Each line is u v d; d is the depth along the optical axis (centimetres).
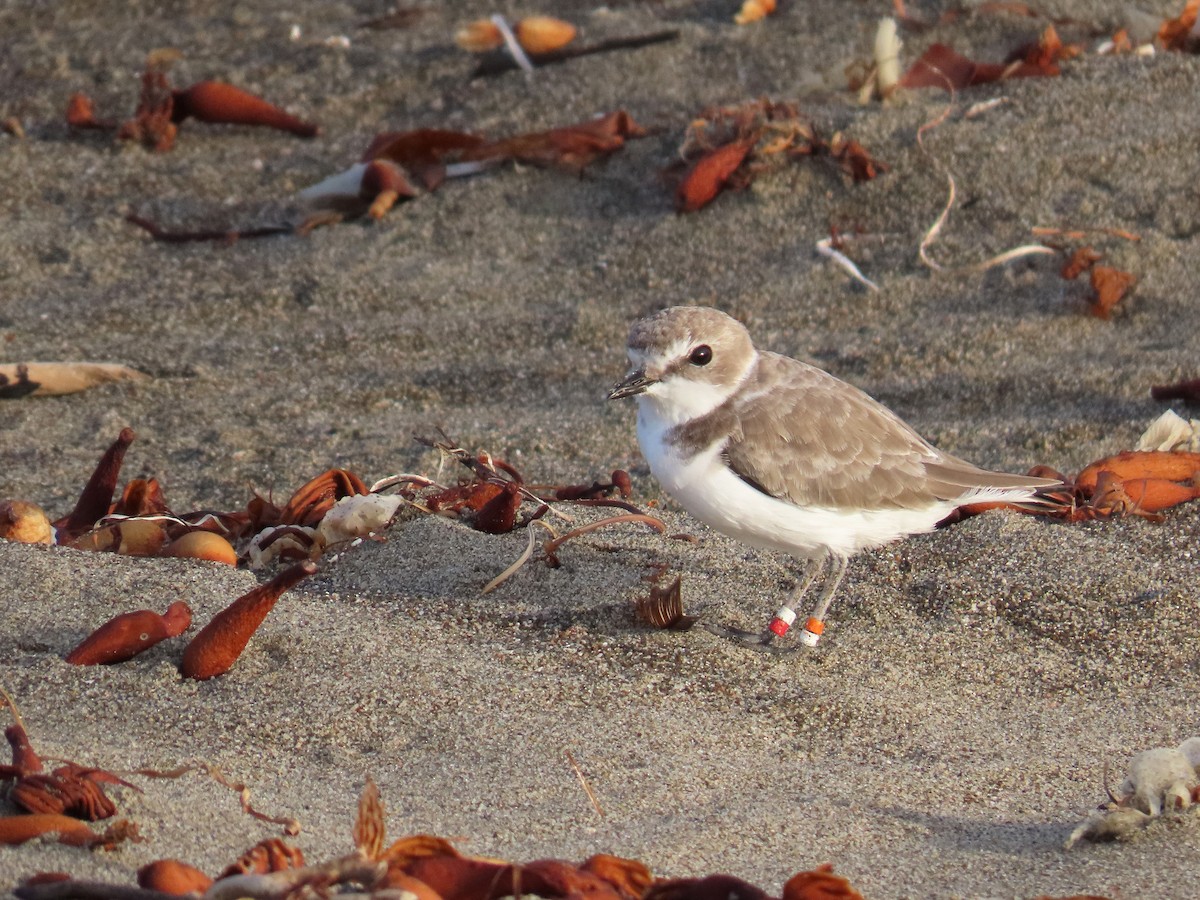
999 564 913
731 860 586
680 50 1625
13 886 496
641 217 1415
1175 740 739
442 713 721
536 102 1575
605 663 796
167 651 759
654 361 844
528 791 652
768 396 850
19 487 1087
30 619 789
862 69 1517
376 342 1294
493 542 945
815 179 1412
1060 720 765
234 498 1073
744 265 1352
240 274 1388
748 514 844
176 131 1584
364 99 1616
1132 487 970
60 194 1494
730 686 782
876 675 805
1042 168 1386
